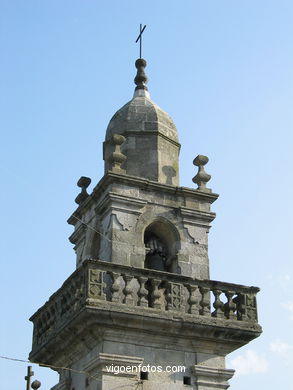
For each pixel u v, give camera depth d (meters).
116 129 25.20
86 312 20.33
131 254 22.67
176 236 23.59
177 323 21.28
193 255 23.48
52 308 23.17
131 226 23.03
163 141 24.97
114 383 20.48
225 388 21.78
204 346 21.97
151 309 21.09
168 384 21.14
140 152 24.61
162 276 21.70
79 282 21.36
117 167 23.48
